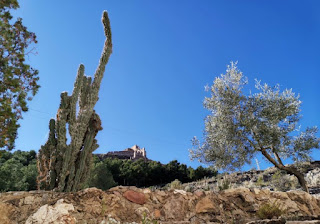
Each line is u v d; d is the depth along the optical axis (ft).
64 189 22.65
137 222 19.16
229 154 46.68
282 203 24.44
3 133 23.07
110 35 27.25
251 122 46.06
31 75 26.48
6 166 68.23
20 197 18.02
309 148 46.88
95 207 18.60
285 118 48.24
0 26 23.59
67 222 16.31
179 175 129.18
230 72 50.78
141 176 122.62
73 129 23.91
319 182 57.98
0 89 23.43
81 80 25.23
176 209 21.35
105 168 65.26
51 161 22.89
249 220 21.24
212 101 50.16
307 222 14.97
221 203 23.08
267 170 80.89
